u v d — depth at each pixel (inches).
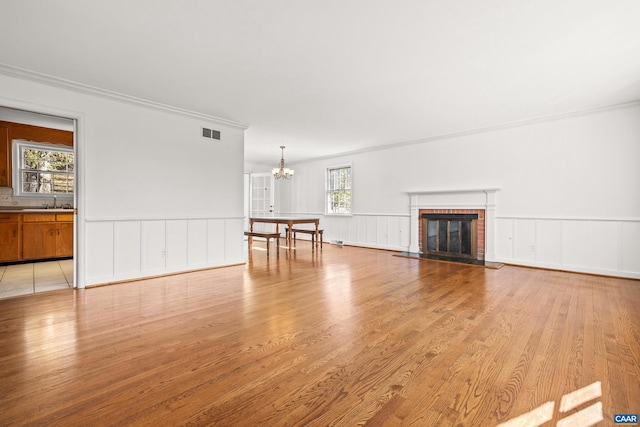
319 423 54.0
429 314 109.5
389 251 266.5
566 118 181.0
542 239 190.2
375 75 131.2
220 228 197.5
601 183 170.7
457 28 96.6
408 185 258.8
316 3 85.0
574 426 53.4
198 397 61.5
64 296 131.6
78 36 101.7
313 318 105.7
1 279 161.6
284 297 130.3
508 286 148.4
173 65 122.6
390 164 271.7
